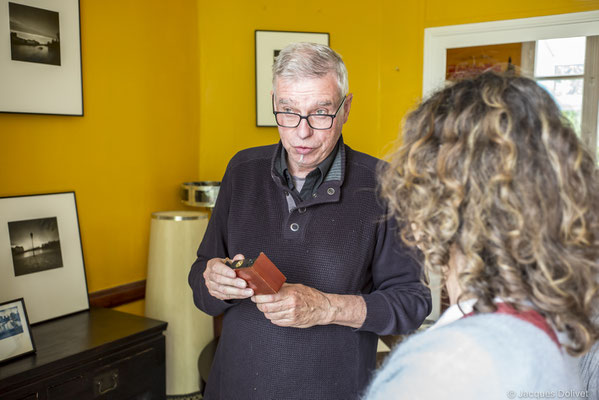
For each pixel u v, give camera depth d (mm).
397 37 3654
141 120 2807
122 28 2660
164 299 2553
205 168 3273
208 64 3232
